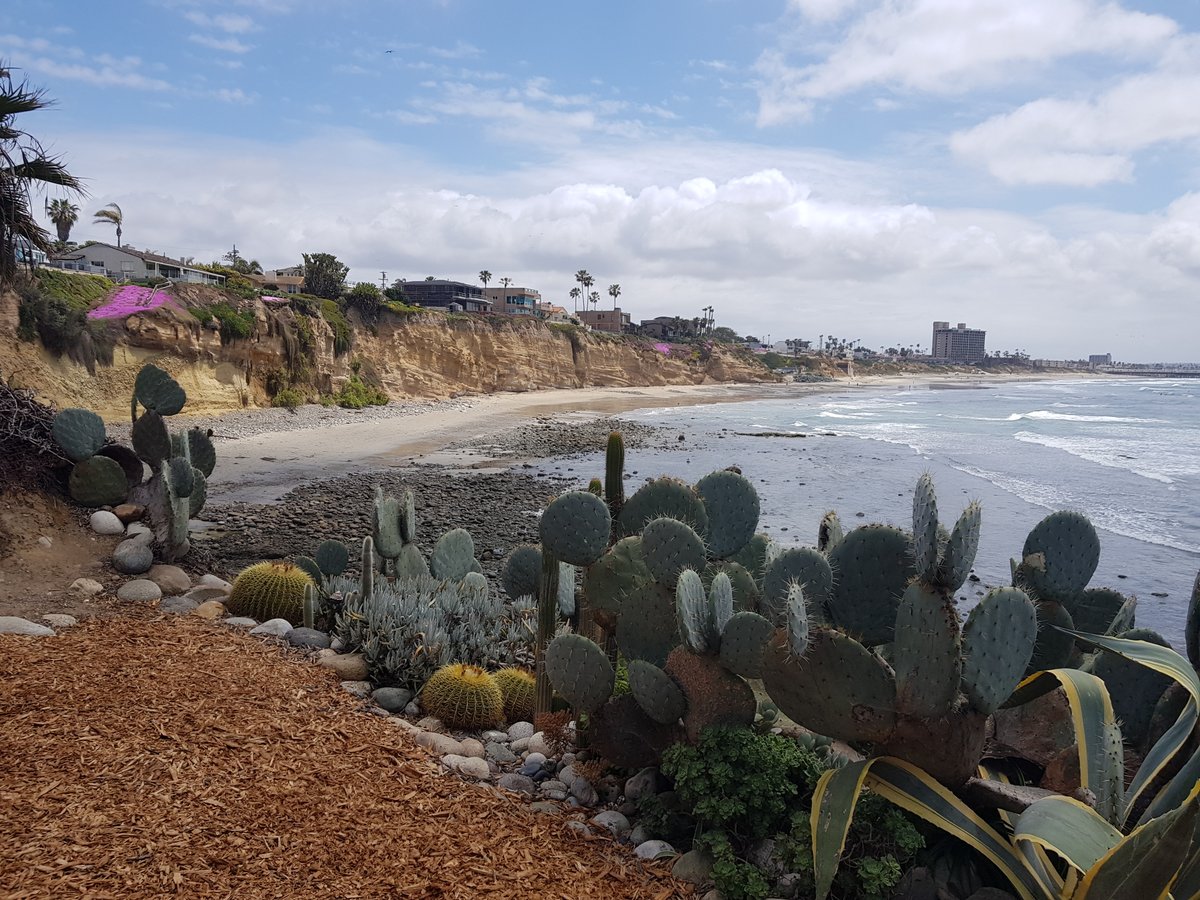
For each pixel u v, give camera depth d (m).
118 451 9.27
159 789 3.84
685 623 4.06
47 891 3.02
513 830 3.97
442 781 4.38
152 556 8.18
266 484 21.03
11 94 9.72
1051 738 4.13
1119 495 24.03
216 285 40.00
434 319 64.44
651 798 4.26
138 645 5.93
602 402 68.62
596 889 3.57
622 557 5.17
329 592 7.44
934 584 3.40
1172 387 132.88
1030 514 20.73
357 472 24.31
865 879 3.34
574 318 118.19
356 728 4.91
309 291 56.00
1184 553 16.75
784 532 17.50
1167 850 2.67
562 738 5.23
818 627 3.67
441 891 3.35
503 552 14.65
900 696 3.45
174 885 3.15
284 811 3.80
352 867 3.44
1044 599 4.55
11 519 7.88
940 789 3.50
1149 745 4.11
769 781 3.79
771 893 3.57
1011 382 162.38
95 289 33.38
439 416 46.06
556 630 5.86
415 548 8.33
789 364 151.25
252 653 6.05
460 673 5.66
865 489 24.02
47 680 5.01
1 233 10.44
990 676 3.39
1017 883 3.25
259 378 39.72
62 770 3.91
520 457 30.23
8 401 9.01
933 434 44.69
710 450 34.75
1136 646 3.86
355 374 51.41
